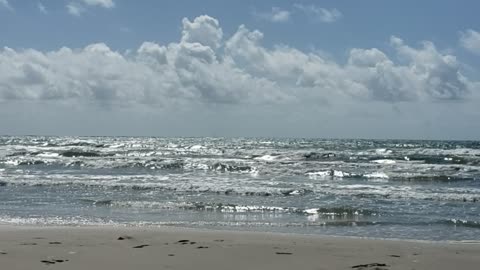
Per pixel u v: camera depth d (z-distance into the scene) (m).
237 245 9.38
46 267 7.10
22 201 16.78
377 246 9.55
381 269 7.52
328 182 25.09
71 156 44.06
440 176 27.56
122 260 7.72
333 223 13.14
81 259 7.71
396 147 68.38
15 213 14.20
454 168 32.78
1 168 33.19
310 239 10.31
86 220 13.02
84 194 18.66
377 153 48.50
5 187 20.72
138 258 7.90
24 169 32.56
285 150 54.84
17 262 7.40
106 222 12.72
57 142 82.31
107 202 16.30
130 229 11.29
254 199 17.80
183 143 84.50
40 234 10.31
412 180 27.28
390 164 35.94
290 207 15.62
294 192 19.25
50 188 20.38
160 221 13.07
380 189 21.30
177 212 14.74
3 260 7.54
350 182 25.33
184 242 9.62
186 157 43.28
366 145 77.38
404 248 9.41
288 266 7.60
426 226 12.83
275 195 18.84
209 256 8.23
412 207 16.19
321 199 17.89
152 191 19.56
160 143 82.56
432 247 9.58
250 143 87.75
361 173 29.02
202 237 10.29
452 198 18.09
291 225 12.77
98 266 7.26
